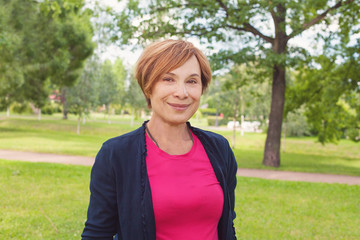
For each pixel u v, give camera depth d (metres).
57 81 23.41
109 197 1.28
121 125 45.97
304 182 11.44
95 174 1.30
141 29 14.28
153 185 1.27
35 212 6.10
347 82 16.62
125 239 1.24
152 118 1.39
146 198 1.24
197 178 1.32
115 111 84.00
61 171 10.76
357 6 13.61
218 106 27.72
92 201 1.31
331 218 6.91
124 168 1.28
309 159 22.47
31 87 29.05
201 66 1.35
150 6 14.48
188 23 14.64
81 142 25.06
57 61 20.55
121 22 14.25
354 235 5.87
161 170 1.30
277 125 16.86
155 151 1.33
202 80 1.39
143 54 1.33
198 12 14.36
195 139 1.45
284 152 26.86
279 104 16.83
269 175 14.16
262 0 13.25
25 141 23.08
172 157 1.33
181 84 1.26
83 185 8.78
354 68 16.03
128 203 1.25
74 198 7.39
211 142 1.46
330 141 19.23
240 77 17.59
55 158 15.78
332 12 12.88
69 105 35.22
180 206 1.25
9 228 5.20
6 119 42.62
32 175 9.76
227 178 1.53
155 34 14.23
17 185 8.27
